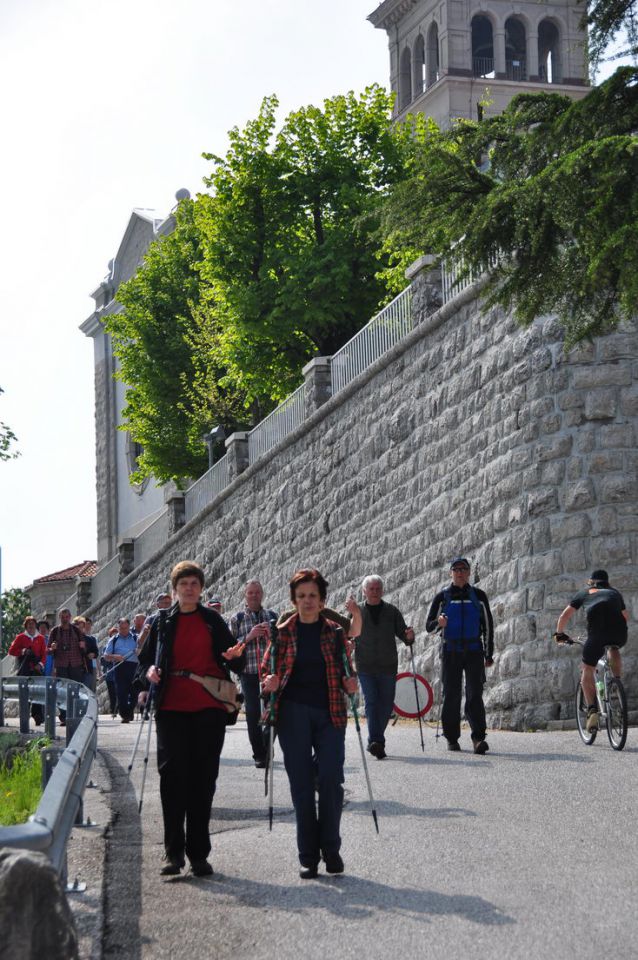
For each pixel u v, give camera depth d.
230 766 14.34
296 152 34.69
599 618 14.16
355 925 6.11
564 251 11.66
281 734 7.62
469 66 66.25
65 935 3.76
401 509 23.34
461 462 20.97
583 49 12.09
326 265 33.81
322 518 27.30
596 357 18.19
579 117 11.94
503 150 12.36
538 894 6.55
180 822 7.70
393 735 17.58
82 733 7.20
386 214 12.65
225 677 7.96
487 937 5.75
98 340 60.31
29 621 26.28
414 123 35.97
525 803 9.70
